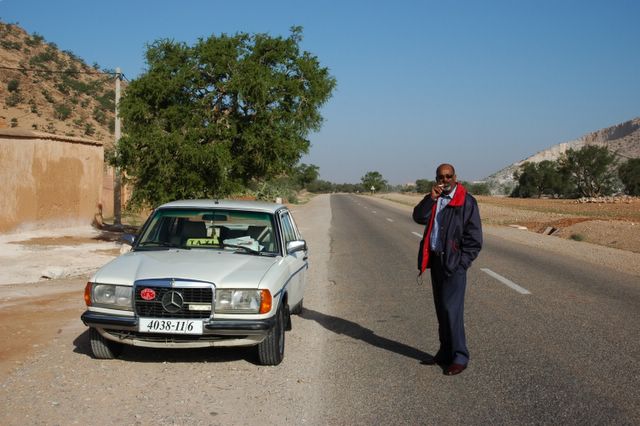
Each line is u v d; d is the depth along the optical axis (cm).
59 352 615
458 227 550
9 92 6644
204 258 614
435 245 560
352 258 1538
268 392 508
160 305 548
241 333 544
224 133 1401
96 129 6681
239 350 642
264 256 654
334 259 1517
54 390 499
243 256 638
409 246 1834
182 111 1409
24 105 6469
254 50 1455
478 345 668
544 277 1177
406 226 2736
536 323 776
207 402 480
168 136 1371
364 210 4512
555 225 2809
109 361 588
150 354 618
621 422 446
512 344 672
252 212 699
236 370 570
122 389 506
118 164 1423
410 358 621
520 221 3319
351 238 2117
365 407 476
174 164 1379
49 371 550
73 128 6272
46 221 1759
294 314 836
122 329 550
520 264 1380
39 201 1722
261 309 550
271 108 1442
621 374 562
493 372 570
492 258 1494
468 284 1089
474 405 482
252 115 1447
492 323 776
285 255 677
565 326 759
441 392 513
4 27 8562
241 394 501
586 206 5216
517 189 10069
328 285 1110
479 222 551
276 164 1461
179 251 647
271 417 451
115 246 1552
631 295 981
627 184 8612
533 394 507
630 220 3222
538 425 441
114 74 1955
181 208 698
